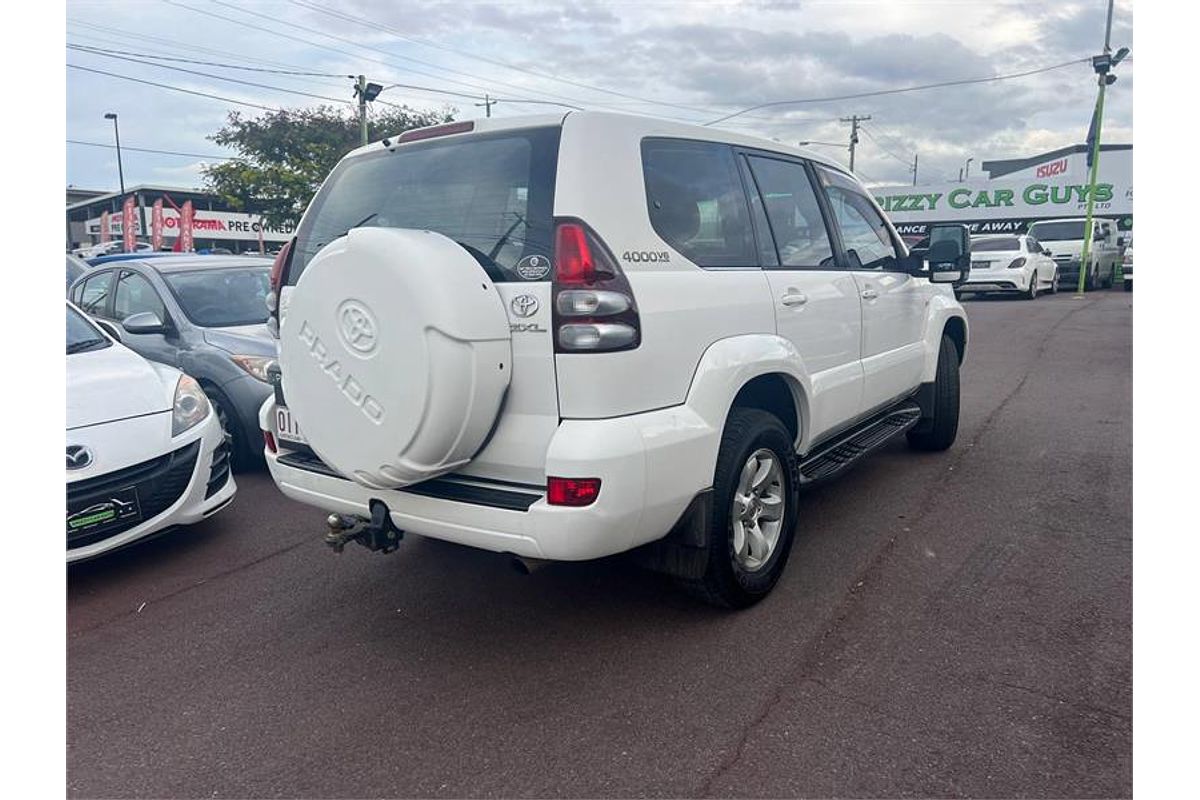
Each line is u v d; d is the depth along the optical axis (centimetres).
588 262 288
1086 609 362
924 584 392
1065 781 254
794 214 423
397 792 259
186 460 450
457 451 296
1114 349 1145
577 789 257
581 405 288
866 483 551
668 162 337
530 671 326
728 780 259
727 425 351
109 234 4106
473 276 291
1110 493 517
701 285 332
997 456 610
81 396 438
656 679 316
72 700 315
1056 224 2486
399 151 352
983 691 301
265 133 2866
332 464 317
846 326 450
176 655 350
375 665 336
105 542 416
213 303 682
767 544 379
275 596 407
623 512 291
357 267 294
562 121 305
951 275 601
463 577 420
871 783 255
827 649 334
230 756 280
